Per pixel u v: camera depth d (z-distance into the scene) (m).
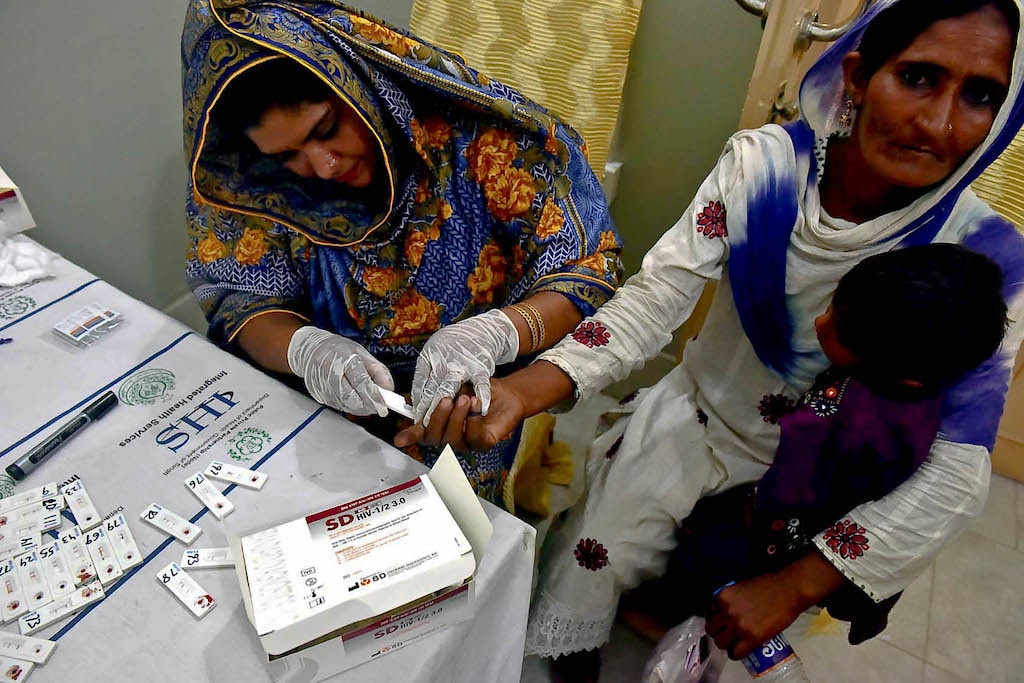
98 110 1.10
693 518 0.95
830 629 1.17
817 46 0.93
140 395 0.70
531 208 0.83
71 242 1.16
